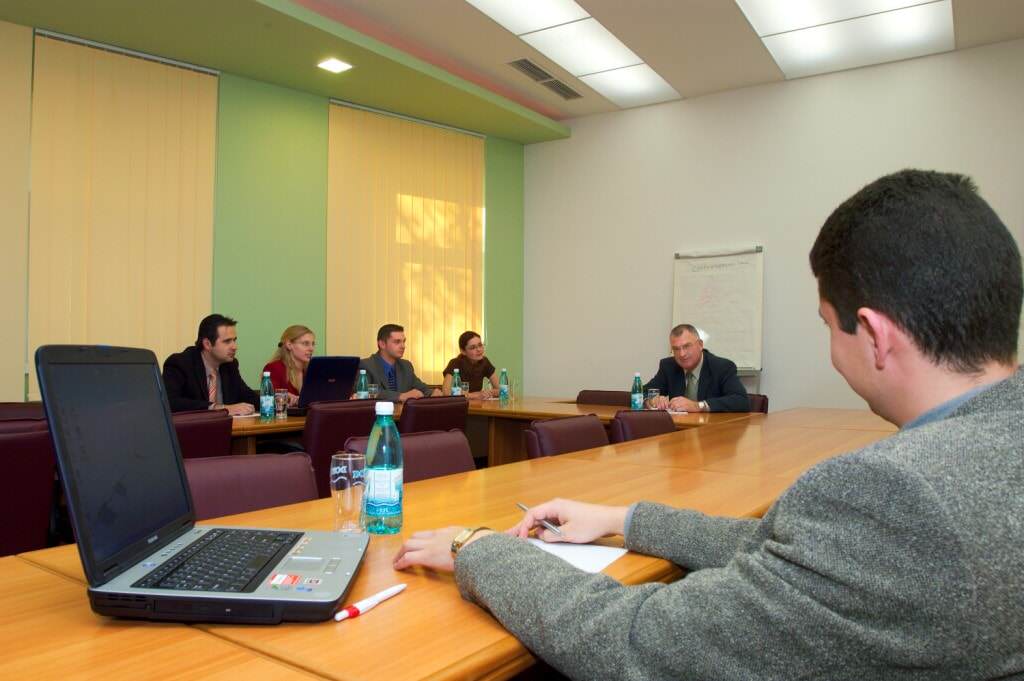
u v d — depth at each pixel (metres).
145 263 4.77
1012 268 0.69
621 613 0.73
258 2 4.13
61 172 4.43
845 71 5.70
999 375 0.69
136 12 4.20
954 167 5.25
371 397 4.69
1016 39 5.05
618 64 5.70
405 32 5.14
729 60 5.51
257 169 5.38
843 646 0.62
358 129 6.00
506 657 0.78
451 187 6.68
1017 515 0.58
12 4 4.06
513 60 5.64
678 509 1.15
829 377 5.70
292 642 0.79
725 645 0.67
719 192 6.24
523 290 7.32
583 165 7.00
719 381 4.57
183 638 0.80
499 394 5.22
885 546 0.60
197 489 1.49
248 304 5.32
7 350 4.22
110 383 0.96
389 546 1.18
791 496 0.70
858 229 0.74
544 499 1.54
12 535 2.14
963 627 0.57
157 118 4.85
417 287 6.40
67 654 0.75
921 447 0.63
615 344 6.79
